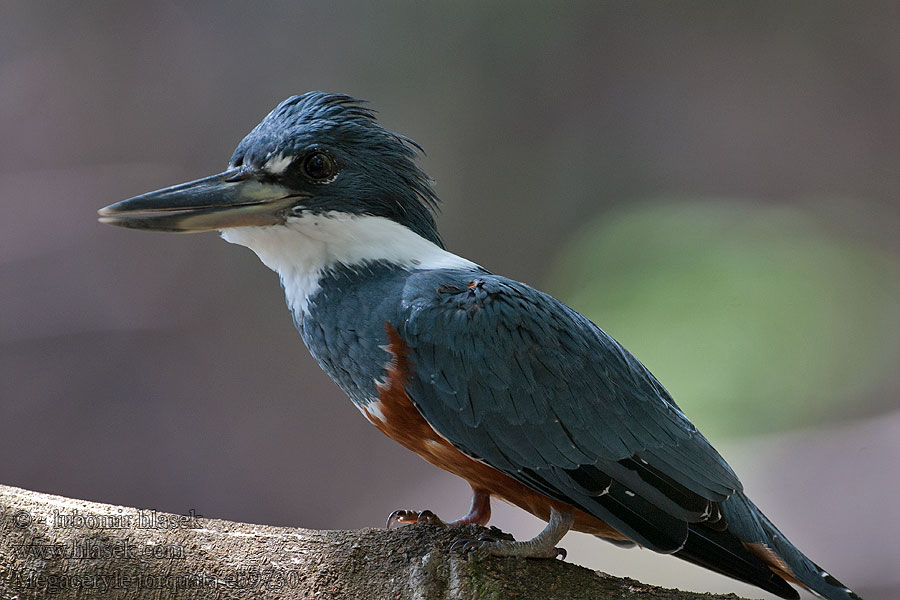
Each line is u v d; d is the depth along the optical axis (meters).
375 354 5.09
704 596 4.59
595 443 5.04
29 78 16.08
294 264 5.32
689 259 11.66
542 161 17.11
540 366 5.04
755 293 11.25
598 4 16.88
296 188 5.21
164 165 16.55
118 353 15.28
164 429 15.00
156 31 16.56
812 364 10.95
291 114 5.39
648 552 10.41
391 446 15.05
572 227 17.09
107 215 5.12
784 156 17.09
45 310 15.28
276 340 15.59
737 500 5.18
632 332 11.04
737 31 16.89
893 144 16.83
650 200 16.92
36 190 15.89
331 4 16.83
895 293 12.03
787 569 5.23
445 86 16.94
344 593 4.45
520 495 5.25
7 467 14.41
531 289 5.28
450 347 5.00
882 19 16.52
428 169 16.89
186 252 15.68
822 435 10.85
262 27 16.81
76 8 16.25
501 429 4.99
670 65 17.08
